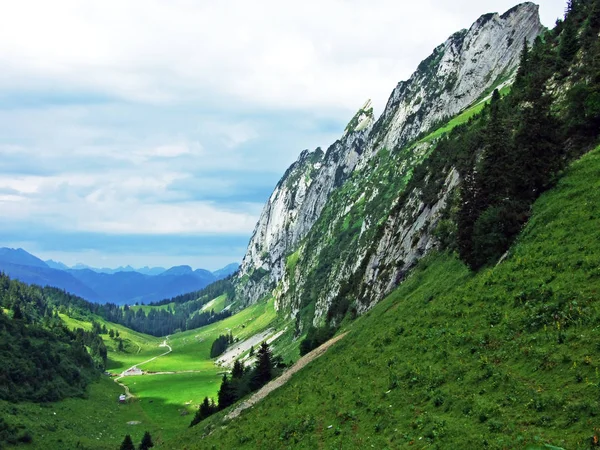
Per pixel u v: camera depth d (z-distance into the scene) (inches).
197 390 7372.1
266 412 2022.6
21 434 4133.9
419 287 2684.5
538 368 1055.0
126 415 5871.1
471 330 1441.9
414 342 1662.2
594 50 2581.2
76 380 6712.6
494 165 2162.9
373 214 7603.4
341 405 1528.1
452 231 2994.6
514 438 877.2
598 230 1446.9
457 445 960.9
